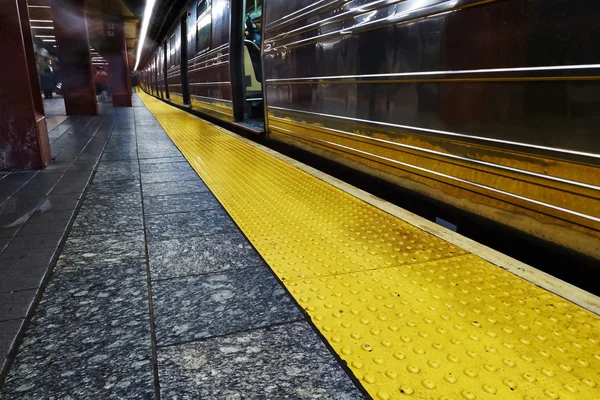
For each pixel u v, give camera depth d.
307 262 2.21
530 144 2.24
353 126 4.09
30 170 4.64
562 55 2.02
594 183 1.94
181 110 15.20
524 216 2.34
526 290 1.85
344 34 4.07
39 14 21.31
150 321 1.67
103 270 2.15
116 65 18.66
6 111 4.46
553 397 1.24
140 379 1.34
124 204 3.33
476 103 2.58
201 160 5.16
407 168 3.34
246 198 3.45
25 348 1.50
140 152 5.86
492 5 2.38
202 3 10.87
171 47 18.02
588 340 1.50
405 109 3.27
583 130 1.96
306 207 3.17
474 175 2.66
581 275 2.23
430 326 1.62
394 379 1.33
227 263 2.22
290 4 5.38
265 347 1.50
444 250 2.31
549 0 2.06
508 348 1.47
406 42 3.18
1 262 2.20
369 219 2.87
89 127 9.48
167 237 2.61
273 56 6.13
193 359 1.44
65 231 2.68
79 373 1.37
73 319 1.69
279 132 6.23
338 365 1.40
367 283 1.97
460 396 1.25
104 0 15.84
